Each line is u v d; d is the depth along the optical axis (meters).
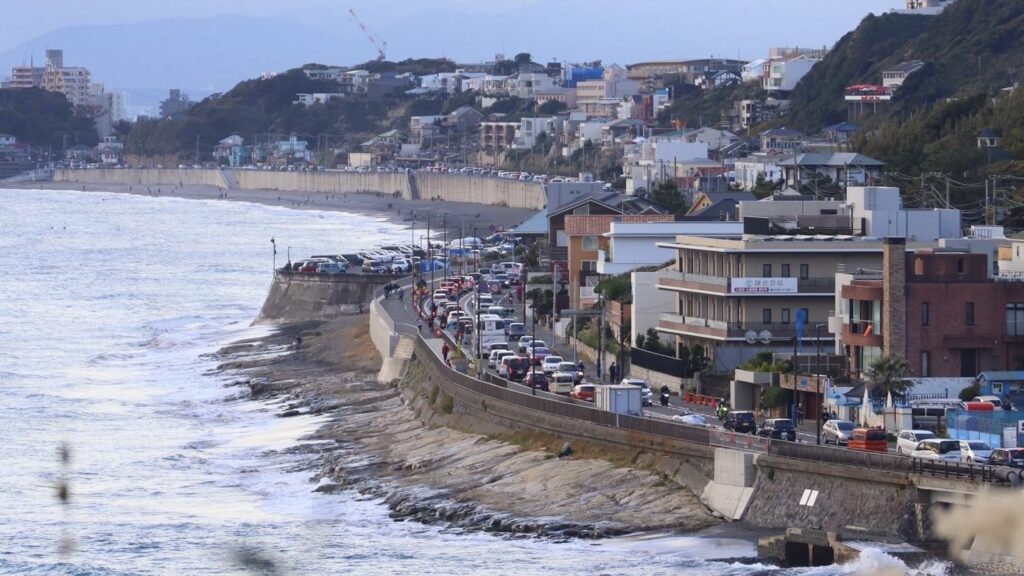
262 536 131.00
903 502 108.75
